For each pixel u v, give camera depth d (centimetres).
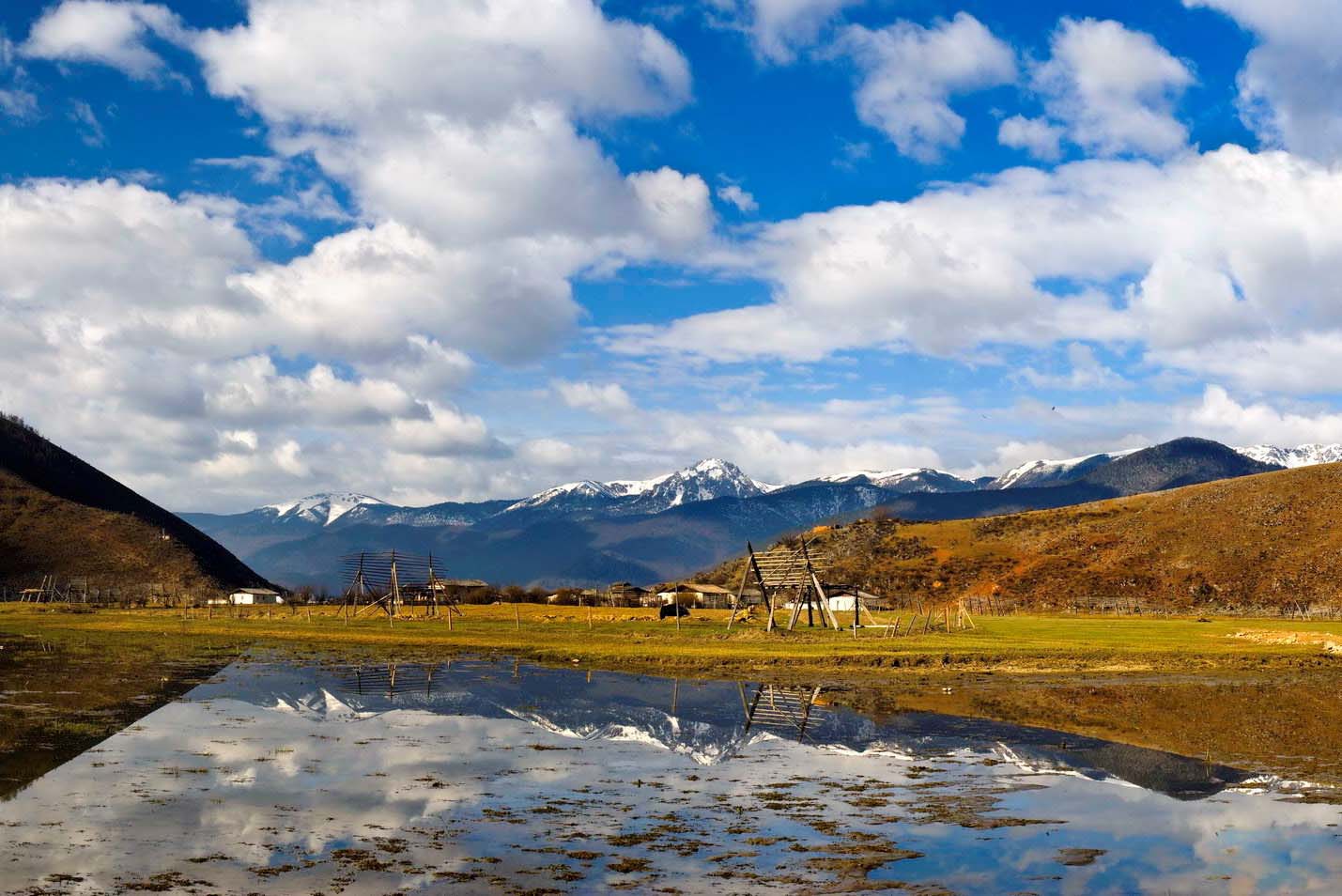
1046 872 1955
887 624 10038
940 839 2170
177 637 8131
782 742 3378
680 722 3800
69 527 19500
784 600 13450
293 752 3075
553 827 2223
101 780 2644
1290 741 3456
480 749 3192
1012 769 2936
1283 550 15512
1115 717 4031
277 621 10519
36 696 4244
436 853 2023
